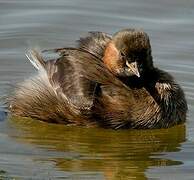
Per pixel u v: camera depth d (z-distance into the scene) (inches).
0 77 673.0
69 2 824.9
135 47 588.1
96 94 583.2
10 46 736.3
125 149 556.7
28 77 650.8
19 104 611.2
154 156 540.7
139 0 829.2
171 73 692.1
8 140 561.9
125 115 584.7
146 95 592.7
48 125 597.3
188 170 513.7
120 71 598.5
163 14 801.6
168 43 746.2
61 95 589.9
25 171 501.0
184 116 606.2
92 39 633.0
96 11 807.7
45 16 792.9
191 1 824.9
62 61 606.5
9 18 786.2
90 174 505.0
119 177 503.5
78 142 566.6
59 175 498.0
